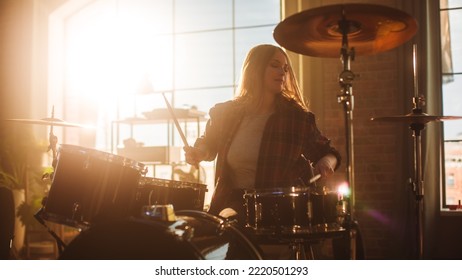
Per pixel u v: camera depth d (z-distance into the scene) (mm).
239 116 2264
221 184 2203
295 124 2219
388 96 4062
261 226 1862
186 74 5141
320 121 4176
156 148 4598
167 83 5195
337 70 4191
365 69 4125
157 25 5258
